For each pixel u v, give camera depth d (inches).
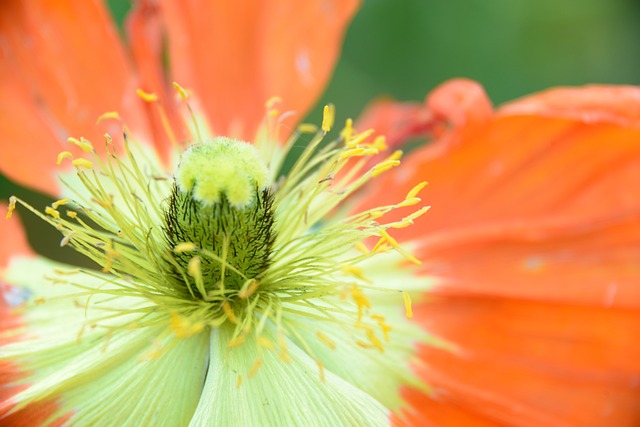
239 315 6.8
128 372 6.7
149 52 7.6
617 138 7.3
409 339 7.2
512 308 7.3
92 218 6.8
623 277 7.4
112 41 7.6
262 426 6.6
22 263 7.0
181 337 6.6
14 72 7.4
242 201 6.6
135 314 6.8
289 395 6.7
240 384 6.6
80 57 7.5
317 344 6.9
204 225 6.6
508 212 7.5
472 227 7.5
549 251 7.4
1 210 7.1
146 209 6.8
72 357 6.7
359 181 7.0
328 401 6.7
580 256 7.4
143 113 7.5
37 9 7.5
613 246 7.4
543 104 7.2
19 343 6.8
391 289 6.8
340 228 6.9
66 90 7.4
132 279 6.8
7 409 6.6
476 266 7.4
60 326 6.8
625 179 7.4
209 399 6.6
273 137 7.3
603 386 7.2
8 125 7.3
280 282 6.9
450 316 7.3
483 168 7.5
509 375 7.2
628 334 7.3
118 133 7.4
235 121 7.6
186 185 6.6
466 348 7.2
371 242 7.4
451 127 7.5
